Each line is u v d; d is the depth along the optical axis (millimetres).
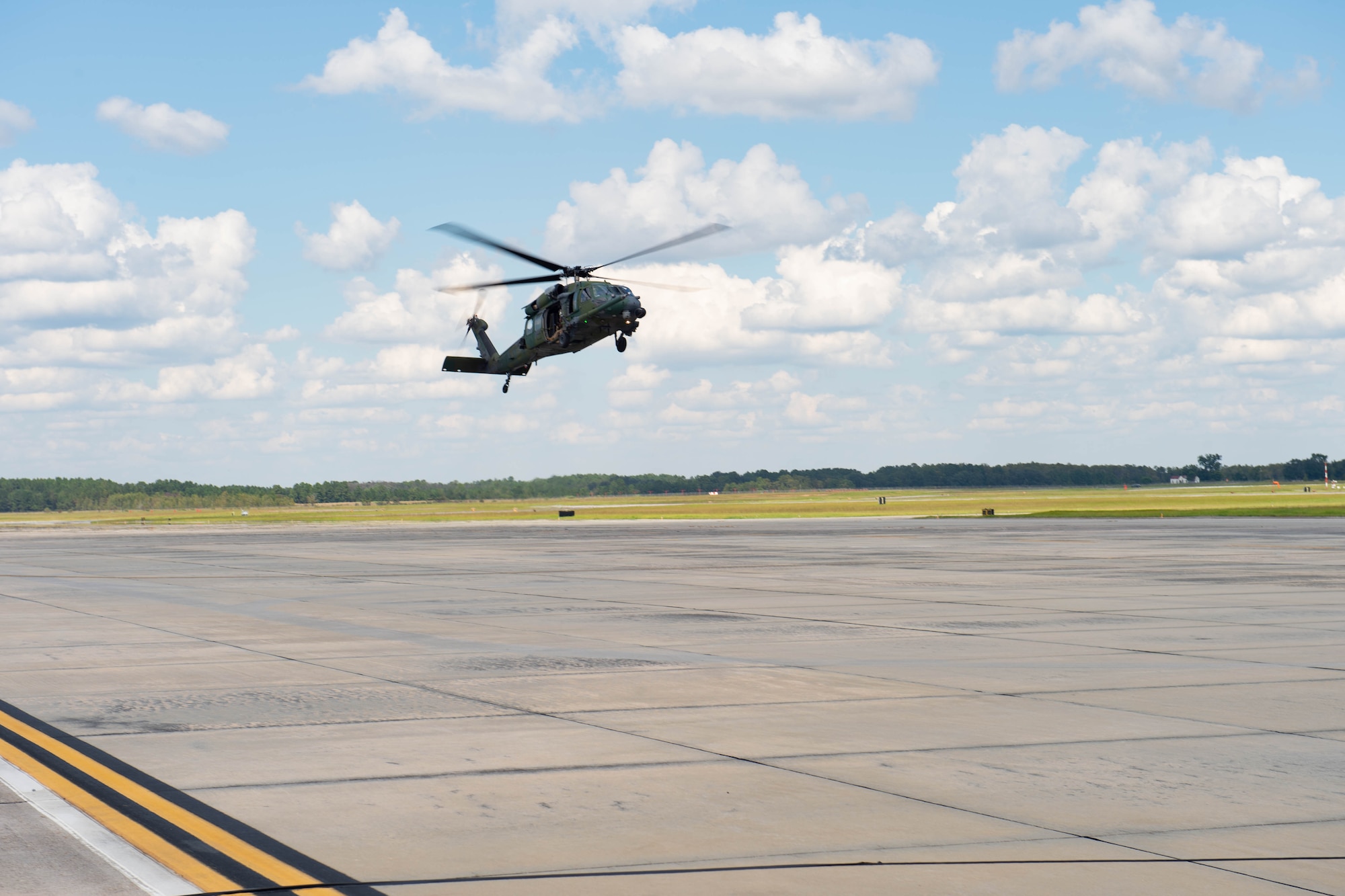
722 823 6359
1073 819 6426
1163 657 12891
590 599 20297
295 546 44688
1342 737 8578
